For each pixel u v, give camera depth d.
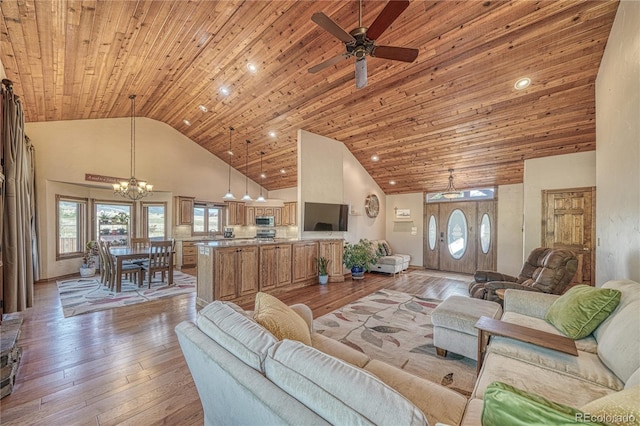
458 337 2.49
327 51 3.65
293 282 5.17
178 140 7.56
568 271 3.27
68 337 2.94
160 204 7.55
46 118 5.23
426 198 7.61
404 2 1.88
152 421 1.75
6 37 2.73
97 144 6.13
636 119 2.16
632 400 0.74
